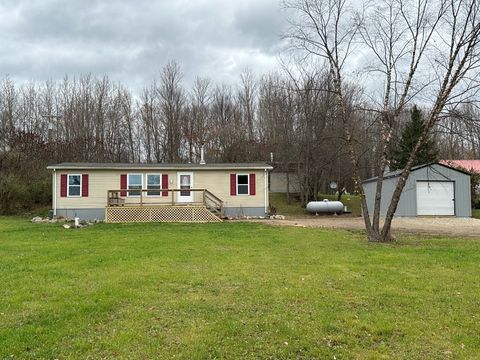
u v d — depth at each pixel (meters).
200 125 42.78
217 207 22.69
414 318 5.24
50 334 4.57
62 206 21.81
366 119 20.02
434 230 16.52
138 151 43.28
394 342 4.49
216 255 9.93
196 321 5.06
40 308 5.52
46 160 31.69
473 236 14.36
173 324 4.95
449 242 12.60
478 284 6.99
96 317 5.17
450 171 23.39
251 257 9.66
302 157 30.53
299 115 30.91
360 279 7.34
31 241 12.52
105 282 6.99
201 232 15.45
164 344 4.35
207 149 39.38
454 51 11.87
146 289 6.57
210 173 22.97
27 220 20.94
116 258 9.42
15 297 6.02
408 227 17.77
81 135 39.62
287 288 6.68
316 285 6.89
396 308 5.66
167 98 43.66
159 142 43.34
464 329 4.88
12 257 9.48
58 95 41.53
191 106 44.16
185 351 4.16
